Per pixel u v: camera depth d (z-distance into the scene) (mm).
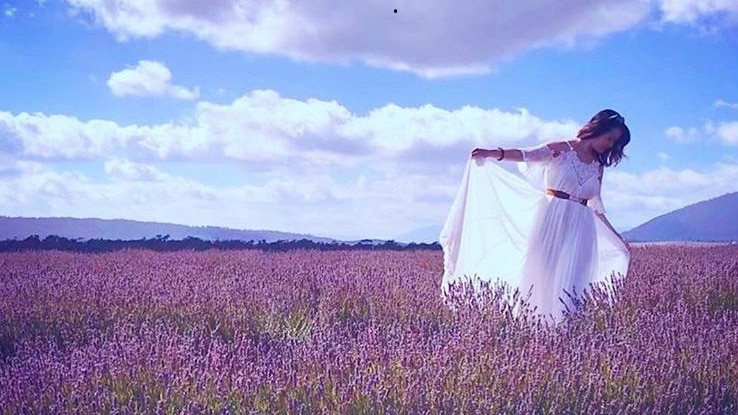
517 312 6539
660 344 5234
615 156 7078
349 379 4215
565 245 6953
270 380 4211
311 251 15891
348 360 4566
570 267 6938
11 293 7254
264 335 6074
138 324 6289
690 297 7375
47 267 10258
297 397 4121
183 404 4051
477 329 5578
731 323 5949
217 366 4461
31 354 5180
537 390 4246
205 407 3965
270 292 7203
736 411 4355
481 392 4121
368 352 4699
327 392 4152
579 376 4434
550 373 4438
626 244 7469
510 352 4781
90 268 10094
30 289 7359
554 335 5332
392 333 5203
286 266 10406
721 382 4578
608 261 7535
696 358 4812
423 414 3967
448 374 4367
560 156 6992
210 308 6551
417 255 13969
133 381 4359
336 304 7000
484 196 7504
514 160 6914
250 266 10422
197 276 8688
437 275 9047
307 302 6977
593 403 4125
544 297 6910
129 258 12656
